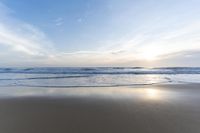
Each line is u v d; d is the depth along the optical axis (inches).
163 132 137.8
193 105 223.0
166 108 207.8
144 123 157.8
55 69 1030.4
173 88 375.9
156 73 865.5
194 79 590.6
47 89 354.0
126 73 844.6
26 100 248.4
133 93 312.2
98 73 836.0
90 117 174.7
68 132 138.4
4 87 379.6
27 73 831.1
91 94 299.9
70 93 308.2
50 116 177.6
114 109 204.2
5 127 147.1
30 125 152.1
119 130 142.1
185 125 152.3
